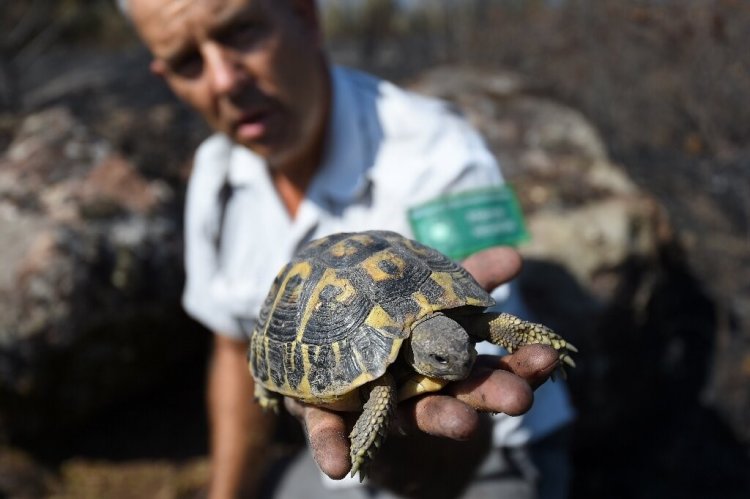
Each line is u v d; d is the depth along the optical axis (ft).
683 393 2.82
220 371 2.17
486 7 4.71
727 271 2.85
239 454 2.13
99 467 2.87
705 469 2.72
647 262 2.64
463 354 1.04
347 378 1.09
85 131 3.26
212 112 1.83
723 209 3.02
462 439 1.02
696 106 3.21
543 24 4.14
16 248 2.72
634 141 3.45
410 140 1.86
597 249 2.55
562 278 2.50
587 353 2.53
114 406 3.08
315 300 1.18
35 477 2.77
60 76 4.81
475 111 3.18
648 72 3.43
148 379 3.07
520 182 2.80
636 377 2.69
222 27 1.68
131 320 2.84
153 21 1.72
